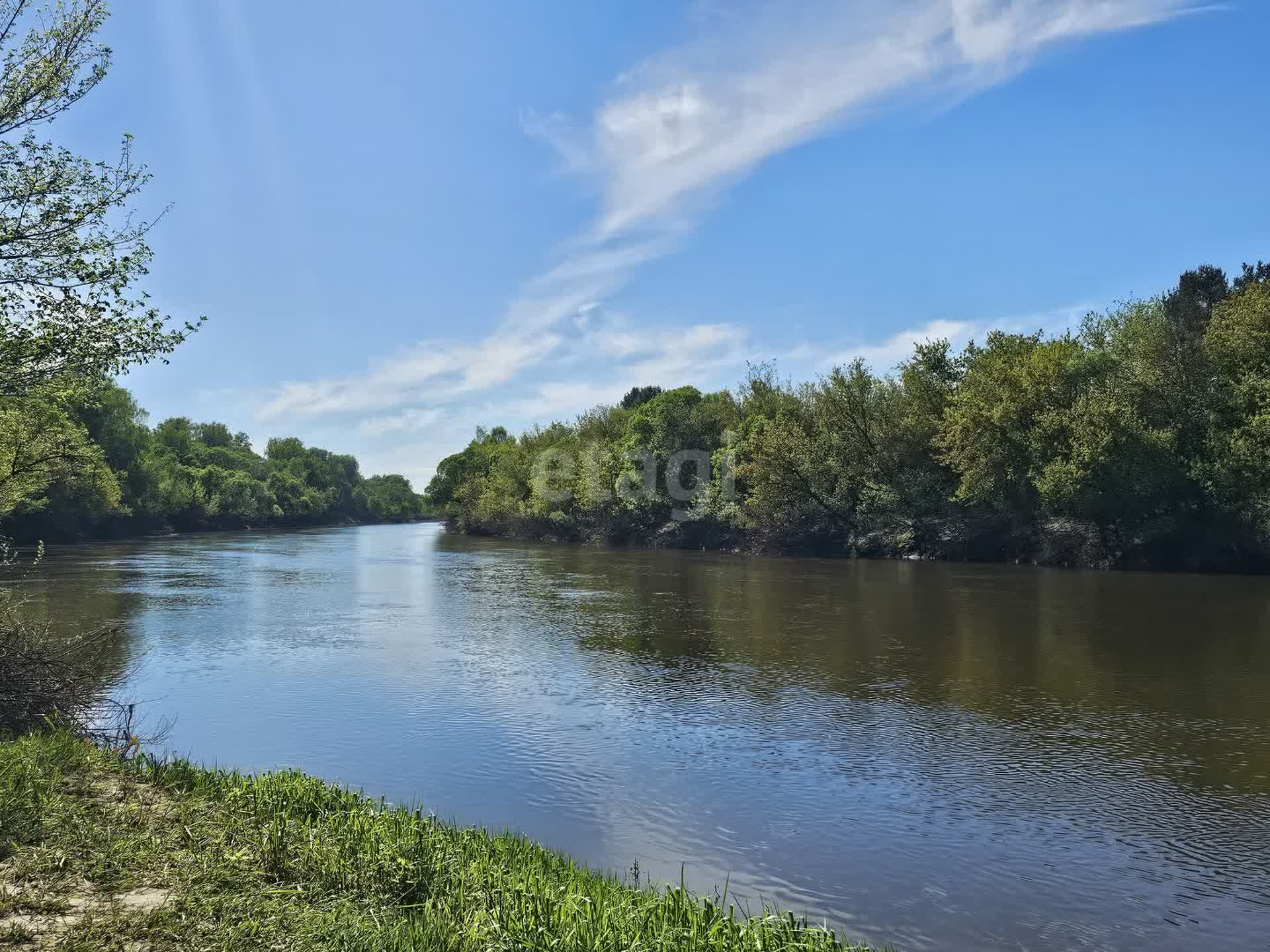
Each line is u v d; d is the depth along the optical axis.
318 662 21.39
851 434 64.94
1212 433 44.78
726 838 10.37
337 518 184.75
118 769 10.08
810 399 71.50
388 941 5.59
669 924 6.27
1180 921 8.33
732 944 5.90
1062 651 22.23
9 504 18.41
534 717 16.03
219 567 53.25
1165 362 48.41
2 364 11.93
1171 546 46.84
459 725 15.45
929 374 61.59
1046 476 48.88
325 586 41.47
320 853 7.34
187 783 9.68
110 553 66.69
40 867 6.57
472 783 12.28
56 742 10.47
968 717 16.00
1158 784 12.32
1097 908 8.59
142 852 7.06
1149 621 27.28
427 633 26.20
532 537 102.44
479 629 26.80
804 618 28.78
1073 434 48.81
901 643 23.77
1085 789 12.13
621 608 32.31
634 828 10.65
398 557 65.88
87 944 5.25
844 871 9.42
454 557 66.12
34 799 8.06
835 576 45.09
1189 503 46.47
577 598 35.69
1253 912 8.52
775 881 9.16
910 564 54.31
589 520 89.88
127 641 24.55
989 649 22.72
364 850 7.52
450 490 134.38
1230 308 46.00
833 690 18.20
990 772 12.89
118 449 93.38
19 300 12.17
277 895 6.39
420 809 9.23
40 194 11.98
